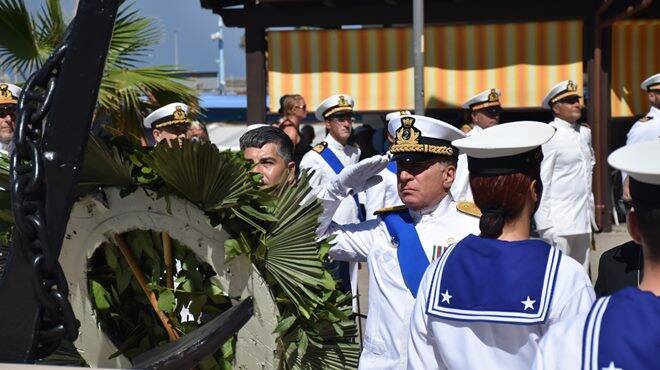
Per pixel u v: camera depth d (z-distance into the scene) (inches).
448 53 507.2
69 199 103.3
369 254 140.5
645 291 84.0
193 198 125.1
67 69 102.5
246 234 127.3
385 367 133.4
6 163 129.8
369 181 148.6
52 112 103.0
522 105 503.5
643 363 79.4
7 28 331.6
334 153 310.3
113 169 123.0
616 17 474.6
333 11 502.3
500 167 108.7
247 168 127.5
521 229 110.0
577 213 336.2
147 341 134.6
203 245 126.0
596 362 81.0
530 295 101.9
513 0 494.0
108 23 102.2
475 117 356.2
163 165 120.8
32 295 104.6
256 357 127.0
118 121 325.7
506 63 502.6
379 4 499.8
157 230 126.5
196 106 349.7
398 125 144.7
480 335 103.8
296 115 392.8
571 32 496.7
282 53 511.8
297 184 132.5
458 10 501.4
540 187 112.6
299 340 130.6
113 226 127.1
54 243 103.2
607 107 505.4
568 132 336.8
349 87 510.3
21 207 101.9
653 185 86.0
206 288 130.4
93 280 133.0
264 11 505.4
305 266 129.9
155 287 129.4
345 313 133.6
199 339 113.4
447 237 136.5
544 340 85.6
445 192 139.6
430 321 107.7
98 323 131.0
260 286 126.3
